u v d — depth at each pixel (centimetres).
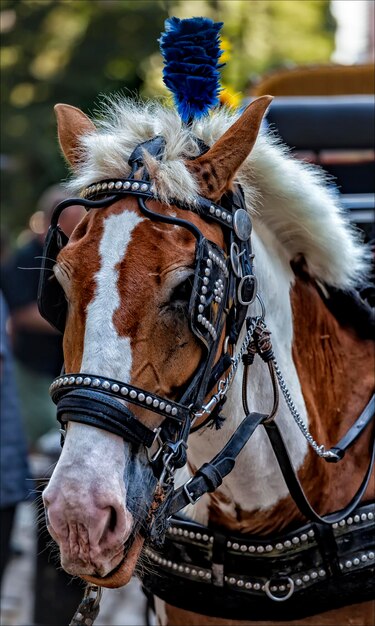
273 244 419
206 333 346
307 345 425
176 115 379
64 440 338
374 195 571
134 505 327
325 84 698
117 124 391
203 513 419
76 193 399
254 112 366
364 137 589
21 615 877
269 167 405
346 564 404
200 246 340
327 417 431
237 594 407
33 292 1055
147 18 2550
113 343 327
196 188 360
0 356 795
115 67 2566
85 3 2614
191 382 345
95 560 316
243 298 373
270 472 404
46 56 2662
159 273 335
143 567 369
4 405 813
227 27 2477
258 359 398
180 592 416
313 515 401
